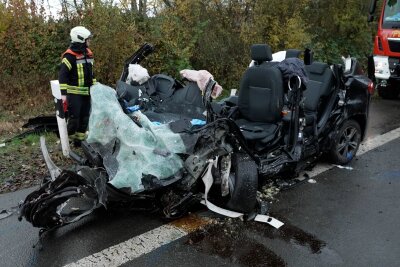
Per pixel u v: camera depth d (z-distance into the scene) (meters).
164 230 3.86
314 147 4.91
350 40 12.97
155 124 3.81
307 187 4.79
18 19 8.34
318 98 5.13
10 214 4.19
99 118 3.75
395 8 9.04
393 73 9.14
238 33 9.61
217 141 3.79
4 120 7.59
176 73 9.09
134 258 3.44
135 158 3.56
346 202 4.43
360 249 3.57
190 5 9.12
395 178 5.04
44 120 6.57
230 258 3.44
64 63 5.64
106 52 8.34
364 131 5.76
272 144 4.54
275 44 10.05
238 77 9.65
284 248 3.59
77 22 8.61
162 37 8.98
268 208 4.29
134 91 4.79
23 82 8.50
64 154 5.61
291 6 10.27
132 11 9.02
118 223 3.98
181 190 3.79
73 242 3.67
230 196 3.96
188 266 3.34
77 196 3.57
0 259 3.44
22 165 5.41
